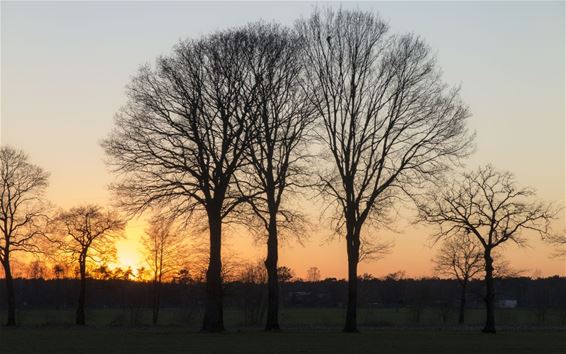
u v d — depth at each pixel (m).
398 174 52.88
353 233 52.88
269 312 53.25
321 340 43.19
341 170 52.94
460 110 53.84
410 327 69.81
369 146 52.94
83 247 78.69
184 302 103.50
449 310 96.12
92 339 44.16
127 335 48.41
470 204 61.28
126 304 110.44
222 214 50.28
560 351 37.47
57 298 117.25
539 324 82.38
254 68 49.22
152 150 48.62
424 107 53.28
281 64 50.09
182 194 48.78
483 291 95.69
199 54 48.97
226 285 77.06
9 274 73.88
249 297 80.88
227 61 48.78
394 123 53.00
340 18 53.53
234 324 76.88
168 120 48.69
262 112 49.19
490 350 37.72
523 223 60.59
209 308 51.25
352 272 53.16
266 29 50.47
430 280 105.88
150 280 91.31
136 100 49.28
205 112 48.44
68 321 84.25
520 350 38.00
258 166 50.31
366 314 101.62
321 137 53.06
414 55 53.44
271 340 42.69
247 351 34.84
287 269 88.62
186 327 67.12
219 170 48.53
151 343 40.25
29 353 34.00
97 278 92.75
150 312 113.94
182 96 48.44
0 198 73.31
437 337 48.81
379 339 45.31
